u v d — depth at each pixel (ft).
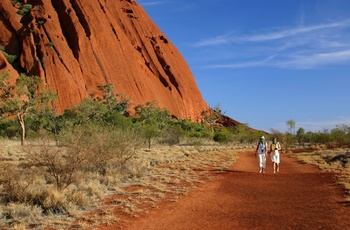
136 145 59.88
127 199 34.81
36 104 129.39
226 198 36.14
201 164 66.74
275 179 47.96
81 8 346.54
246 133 181.37
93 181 41.24
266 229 25.29
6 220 26.96
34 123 158.10
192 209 31.53
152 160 68.03
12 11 314.14
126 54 371.76
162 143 140.56
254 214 29.50
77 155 39.01
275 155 56.59
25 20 314.14
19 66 287.07
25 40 296.92
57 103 272.92
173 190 40.04
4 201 31.68
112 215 28.73
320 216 27.89
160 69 416.67
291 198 35.27
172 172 53.47
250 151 118.62
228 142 169.68
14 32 303.89
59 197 31.17
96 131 52.70
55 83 280.31
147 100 351.05
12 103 122.21
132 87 344.90
